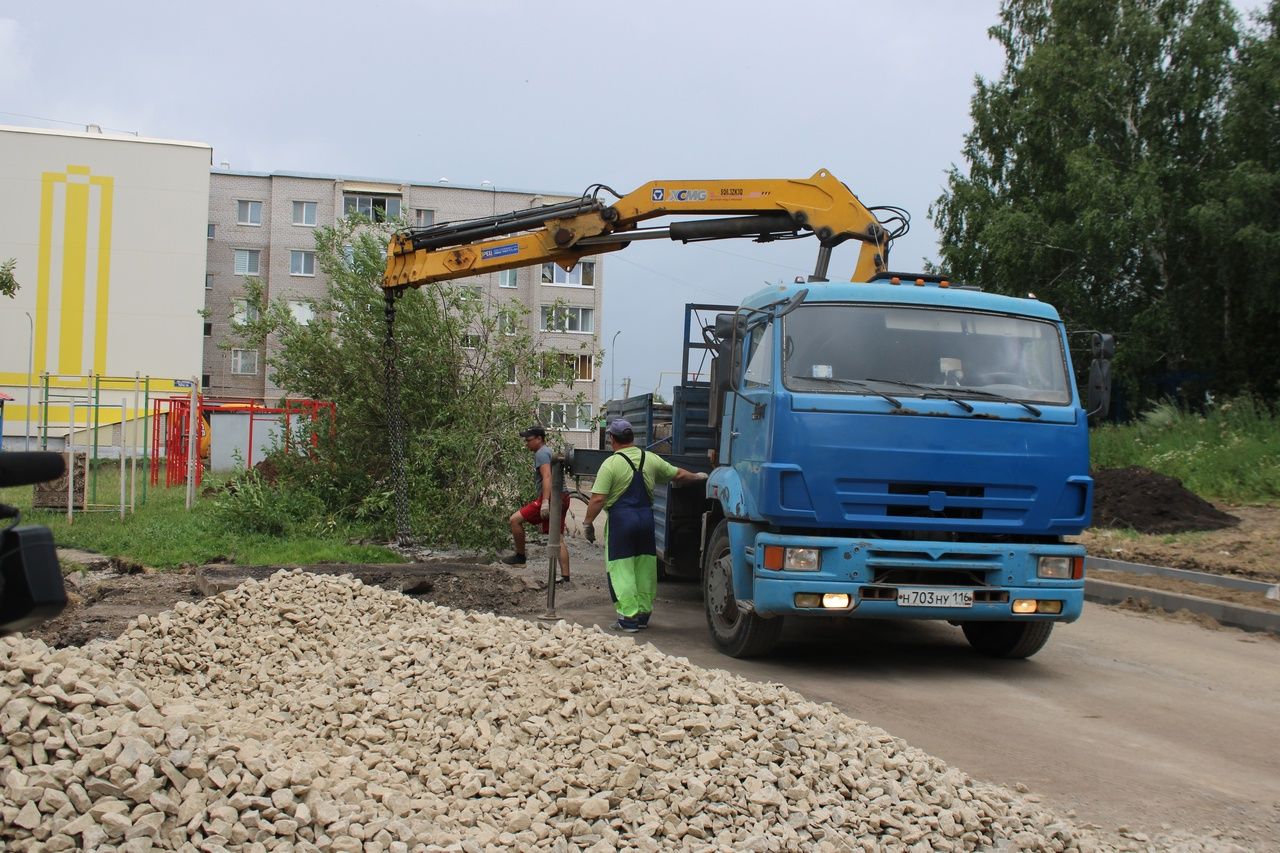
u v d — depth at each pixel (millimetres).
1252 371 29000
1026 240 30703
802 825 4281
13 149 47688
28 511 16250
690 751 4773
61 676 4016
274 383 16141
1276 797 5422
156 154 48688
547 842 4016
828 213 11148
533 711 5148
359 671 5742
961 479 7641
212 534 13828
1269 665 8844
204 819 3633
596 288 61750
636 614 9336
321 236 15922
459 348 15414
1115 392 31156
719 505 9234
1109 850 4535
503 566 12422
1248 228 26312
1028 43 34531
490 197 63000
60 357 47812
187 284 48969
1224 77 30094
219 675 6152
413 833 3811
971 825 4422
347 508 14992
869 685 7574
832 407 7574
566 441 15492
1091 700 7395
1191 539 15070
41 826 3430
